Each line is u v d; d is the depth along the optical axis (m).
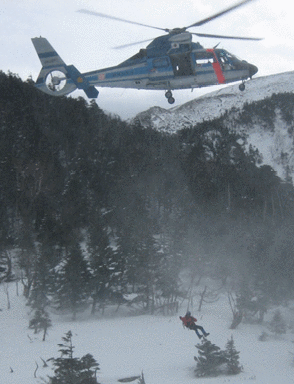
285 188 151.62
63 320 96.94
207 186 142.25
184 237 111.19
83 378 51.38
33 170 140.50
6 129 157.88
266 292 93.69
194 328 49.97
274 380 50.78
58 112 178.75
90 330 87.12
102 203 143.12
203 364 57.94
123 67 55.50
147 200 148.00
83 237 134.38
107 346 75.88
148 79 54.28
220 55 53.41
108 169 154.50
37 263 101.19
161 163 162.38
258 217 134.88
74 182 138.25
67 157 167.38
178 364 65.19
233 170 157.25
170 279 100.81
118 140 172.75
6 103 171.50
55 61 59.38
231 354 58.75
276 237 107.25
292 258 96.88
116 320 95.62
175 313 99.75
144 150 170.50
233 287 110.31
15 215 136.50
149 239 104.31
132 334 83.75
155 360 67.81
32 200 134.00
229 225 124.12
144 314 100.69
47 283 99.62
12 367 66.31
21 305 102.06
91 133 174.50
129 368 63.19
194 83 53.94
